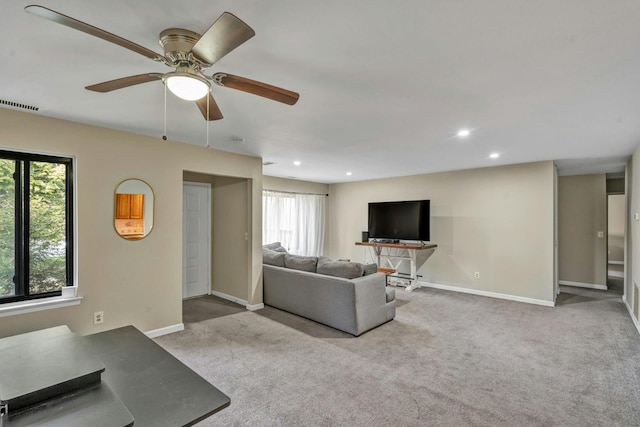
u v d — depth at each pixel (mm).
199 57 1348
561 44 1538
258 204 4578
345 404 2264
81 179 2957
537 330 3709
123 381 1425
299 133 3211
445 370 2754
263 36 1480
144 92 2184
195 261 5262
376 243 6156
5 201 2729
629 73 1844
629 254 4520
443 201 5852
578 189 6012
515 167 5047
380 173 6066
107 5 1252
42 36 1477
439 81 1974
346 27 1409
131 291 3297
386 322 3980
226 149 4012
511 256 5086
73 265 2975
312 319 4012
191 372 1517
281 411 2186
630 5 1238
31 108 2520
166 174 3553
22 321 2674
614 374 2676
